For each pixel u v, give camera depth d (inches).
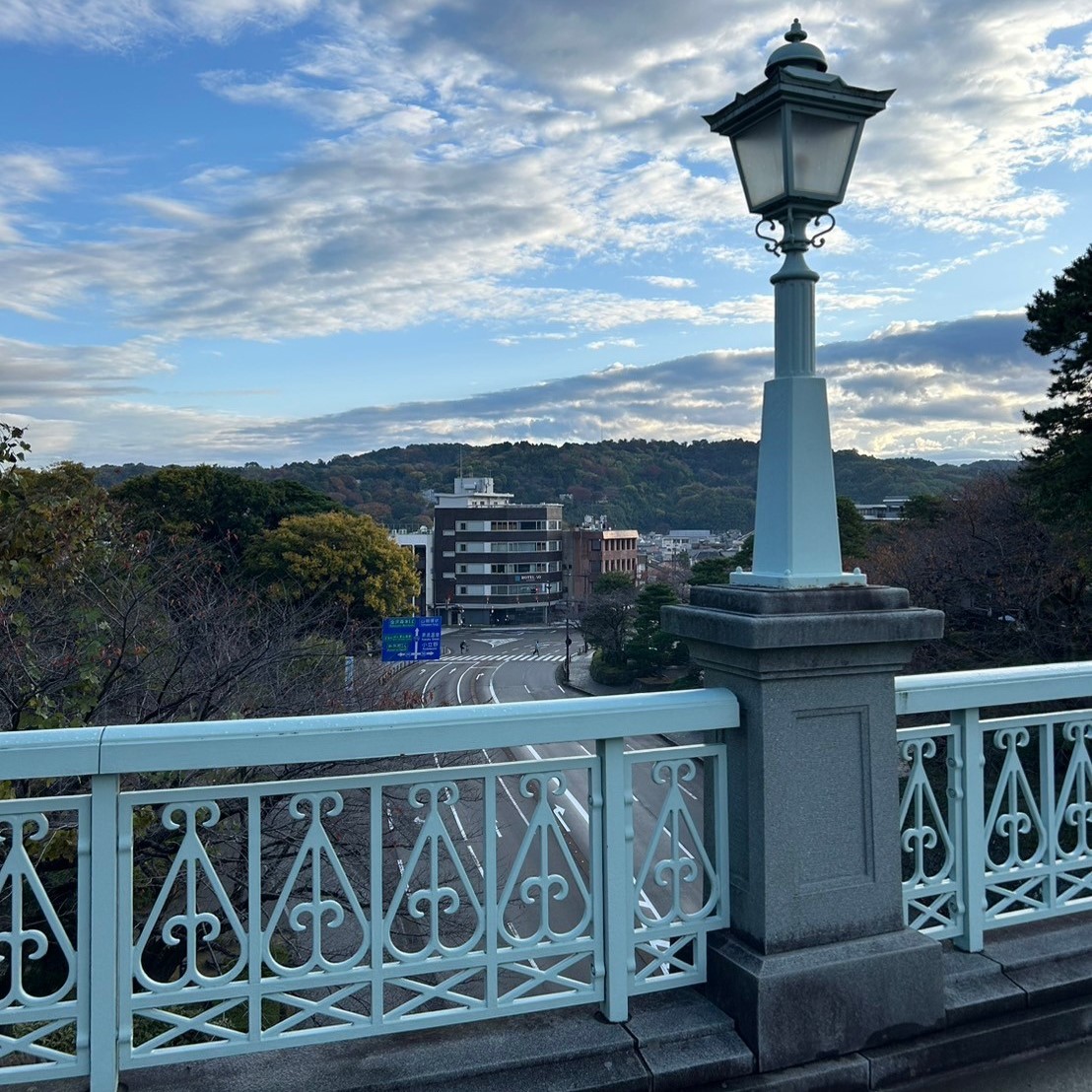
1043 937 116.7
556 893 94.8
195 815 83.7
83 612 315.6
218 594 425.1
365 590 1259.8
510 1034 93.6
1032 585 786.8
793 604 94.2
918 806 109.5
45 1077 79.9
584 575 3506.4
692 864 99.1
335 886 307.6
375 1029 88.0
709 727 95.8
